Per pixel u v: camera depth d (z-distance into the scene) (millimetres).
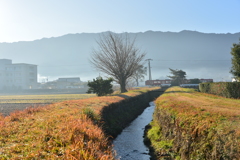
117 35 36375
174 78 93562
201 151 7598
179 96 23422
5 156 5844
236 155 5980
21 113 13211
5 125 9742
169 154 10266
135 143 13062
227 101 16172
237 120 8102
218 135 7176
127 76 36719
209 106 12750
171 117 11992
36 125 9758
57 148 6758
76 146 6867
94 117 12531
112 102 18812
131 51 36312
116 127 15867
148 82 93688
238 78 27156
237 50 26484
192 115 10273
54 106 16500
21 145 6906
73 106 16281
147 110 28344
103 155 6676
